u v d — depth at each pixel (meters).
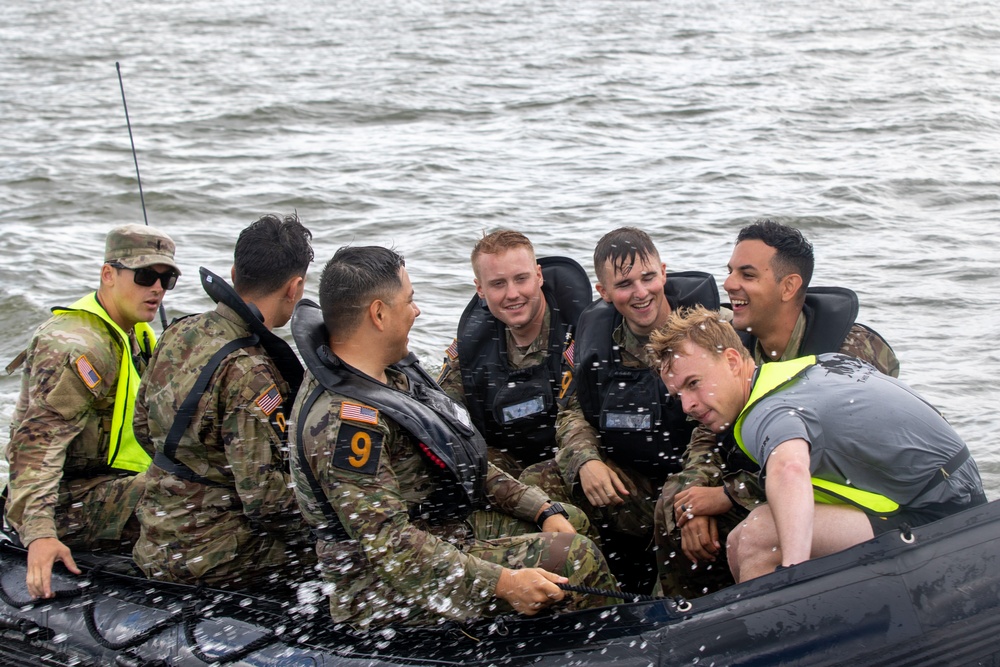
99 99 17.80
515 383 3.59
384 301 2.65
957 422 5.09
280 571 3.14
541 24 28.30
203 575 3.03
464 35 26.25
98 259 8.74
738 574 2.74
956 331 6.34
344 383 2.61
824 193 10.02
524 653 2.56
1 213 10.30
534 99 16.38
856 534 2.53
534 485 3.46
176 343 2.98
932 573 2.39
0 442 5.23
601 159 12.15
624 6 31.95
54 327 3.36
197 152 13.15
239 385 2.89
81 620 3.03
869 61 19.38
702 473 3.16
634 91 16.88
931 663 2.35
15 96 18.48
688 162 11.77
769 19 27.14
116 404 3.44
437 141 13.58
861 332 3.19
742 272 3.16
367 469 2.54
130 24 31.45
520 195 10.49
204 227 9.70
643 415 3.30
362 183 11.14
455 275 7.87
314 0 37.28
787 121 14.06
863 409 2.55
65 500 3.44
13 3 38.38
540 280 3.57
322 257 8.54
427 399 2.85
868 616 2.38
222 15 33.12
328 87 18.23
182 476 3.02
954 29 23.25
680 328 2.68
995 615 2.36
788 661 2.40
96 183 11.30
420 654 2.61
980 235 8.52
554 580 2.60
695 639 2.46
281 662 2.69
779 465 2.46
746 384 2.68
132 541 3.45
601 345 3.38
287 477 2.98
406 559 2.55
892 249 8.22
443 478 2.73
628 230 3.32
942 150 11.85
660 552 3.24
